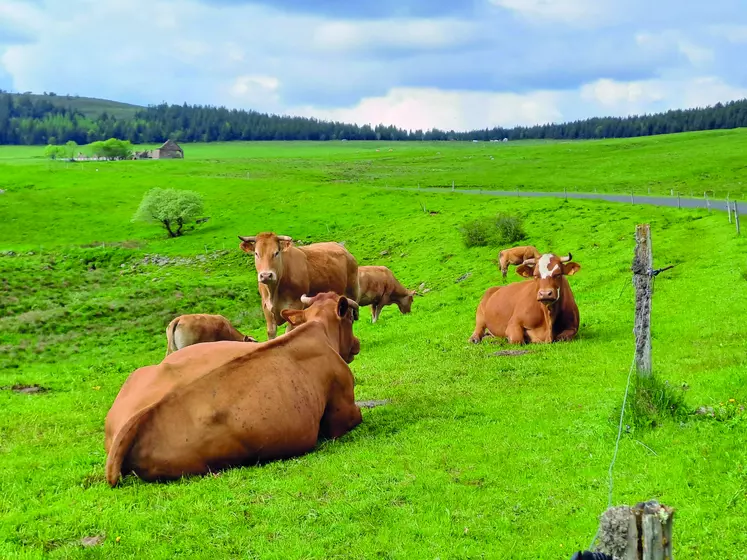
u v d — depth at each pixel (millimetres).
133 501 9125
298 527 8188
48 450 12023
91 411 15328
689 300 21344
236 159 176250
